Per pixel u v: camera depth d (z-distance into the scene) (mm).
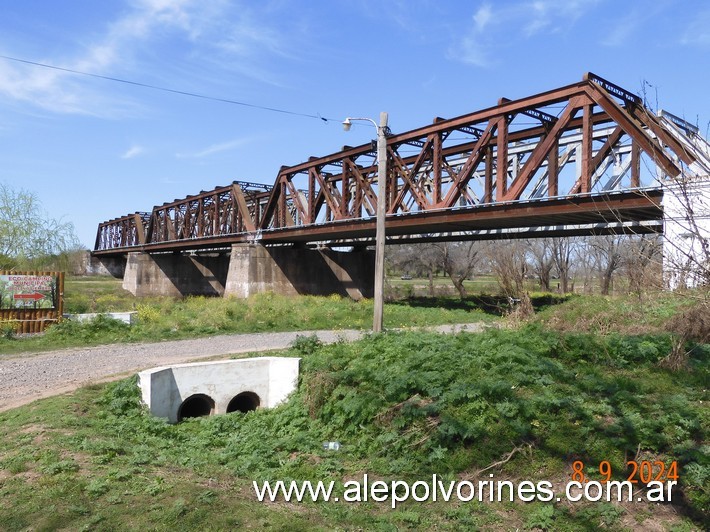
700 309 13570
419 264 64250
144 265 76062
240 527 6664
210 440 11797
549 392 10133
